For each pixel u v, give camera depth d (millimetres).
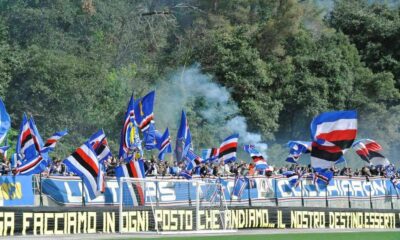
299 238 100000
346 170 142375
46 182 98875
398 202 143875
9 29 187000
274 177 124562
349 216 128875
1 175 95312
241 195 118625
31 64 165375
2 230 88438
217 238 94562
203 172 118125
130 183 103938
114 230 98750
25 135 100750
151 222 102125
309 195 128500
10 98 164500
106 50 199500
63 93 165500
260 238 97500
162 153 119500
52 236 90125
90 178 99188
